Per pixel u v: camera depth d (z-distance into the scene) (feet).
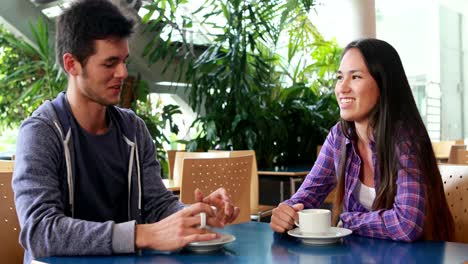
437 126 33.40
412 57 33.19
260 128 17.28
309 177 5.72
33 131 4.33
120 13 4.42
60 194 4.27
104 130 4.85
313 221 4.28
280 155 18.81
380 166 4.92
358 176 5.26
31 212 3.93
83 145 4.64
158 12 16.85
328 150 5.65
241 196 9.23
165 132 18.29
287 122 18.84
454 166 5.65
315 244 4.15
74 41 4.32
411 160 4.71
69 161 4.50
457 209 5.58
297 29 19.30
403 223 4.34
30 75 16.05
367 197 5.23
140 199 4.98
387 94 4.96
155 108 19.24
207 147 17.62
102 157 4.73
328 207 11.43
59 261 3.63
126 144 4.97
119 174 4.87
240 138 17.43
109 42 4.31
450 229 4.97
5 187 5.54
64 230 3.77
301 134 18.99
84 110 4.62
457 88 35.06
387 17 33.40
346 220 4.67
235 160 8.99
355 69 5.02
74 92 4.59
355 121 5.19
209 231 4.13
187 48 18.02
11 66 16.33
